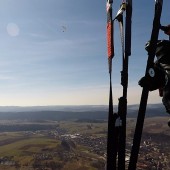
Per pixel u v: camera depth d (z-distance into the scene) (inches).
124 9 140.1
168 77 123.6
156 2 130.2
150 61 129.1
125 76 139.9
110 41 149.9
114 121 141.2
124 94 140.4
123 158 137.7
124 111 140.3
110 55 148.6
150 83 127.3
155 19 129.6
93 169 6796.3
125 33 139.1
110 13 151.3
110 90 145.4
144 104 128.1
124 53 140.1
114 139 140.9
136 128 129.2
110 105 143.7
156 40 129.0
